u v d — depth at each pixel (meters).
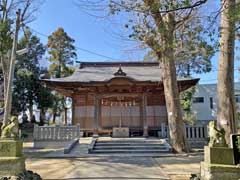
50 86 21.91
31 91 31.33
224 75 11.31
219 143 7.72
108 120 22.88
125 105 23.05
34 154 14.52
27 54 34.88
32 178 8.09
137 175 9.15
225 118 11.08
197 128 18.02
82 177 8.80
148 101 23.09
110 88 21.41
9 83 13.08
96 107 21.23
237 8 7.06
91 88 21.69
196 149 16.47
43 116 33.72
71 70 39.78
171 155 13.95
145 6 7.65
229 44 10.93
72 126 18.19
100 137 19.53
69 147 15.27
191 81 21.16
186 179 8.61
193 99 34.16
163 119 22.73
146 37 9.15
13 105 29.62
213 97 34.06
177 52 14.55
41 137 18.02
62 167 10.70
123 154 14.46
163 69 15.90
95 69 25.53
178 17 10.30
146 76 23.02
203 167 7.85
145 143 16.36
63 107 37.91
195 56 13.20
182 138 15.08
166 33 8.84
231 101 11.18
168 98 15.55
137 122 22.81
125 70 25.16
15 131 8.29
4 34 13.31
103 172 9.66
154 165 11.15
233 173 7.34
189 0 7.01
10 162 7.79
